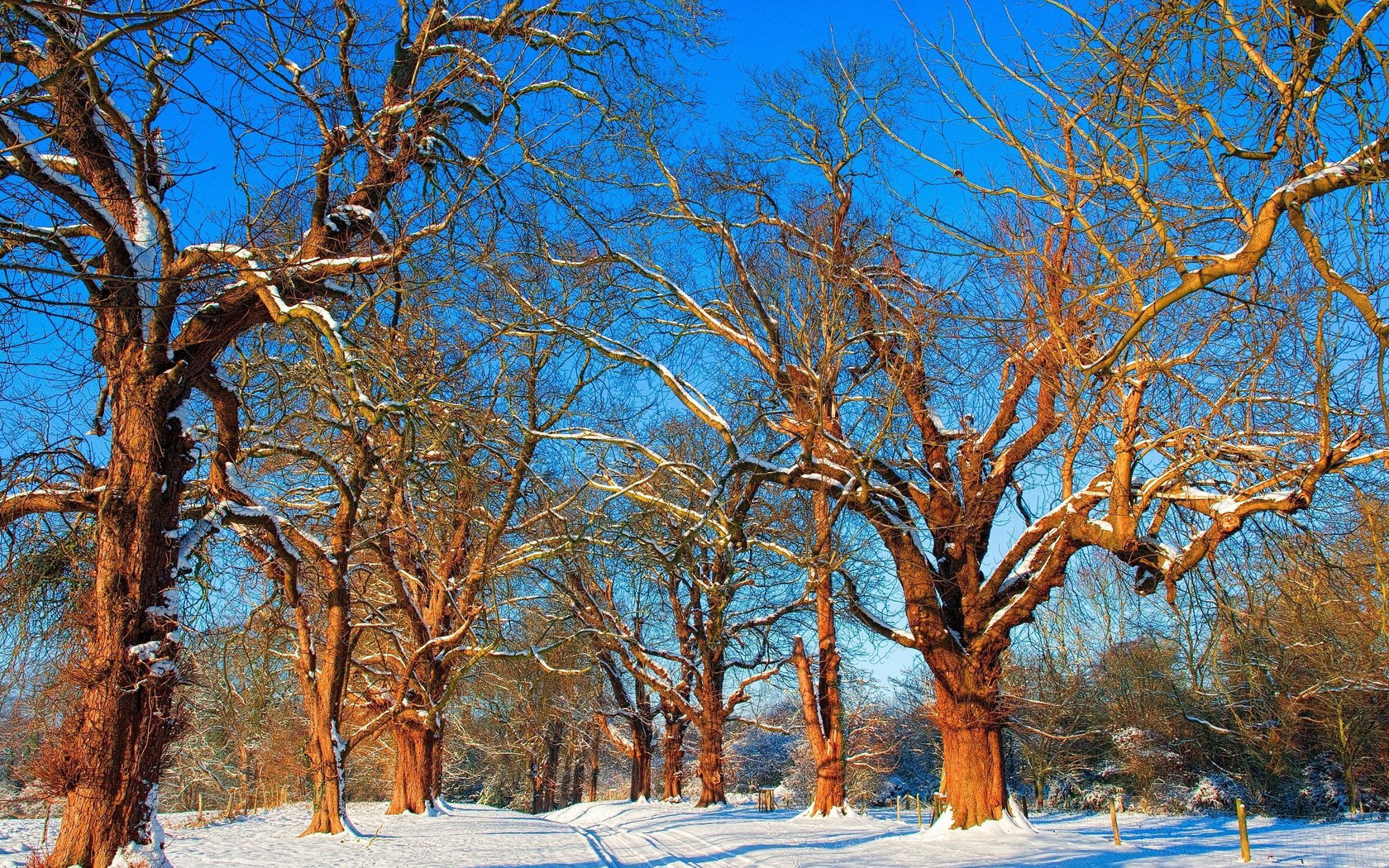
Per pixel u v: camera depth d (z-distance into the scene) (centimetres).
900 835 2109
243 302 1132
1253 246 757
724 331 1938
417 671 2702
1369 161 687
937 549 2056
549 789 5475
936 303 1572
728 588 2458
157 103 968
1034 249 1091
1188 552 1405
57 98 883
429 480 1612
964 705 1880
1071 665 2583
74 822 968
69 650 1221
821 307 1691
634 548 2052
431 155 1307
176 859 1639
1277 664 1778
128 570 1041
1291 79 737
